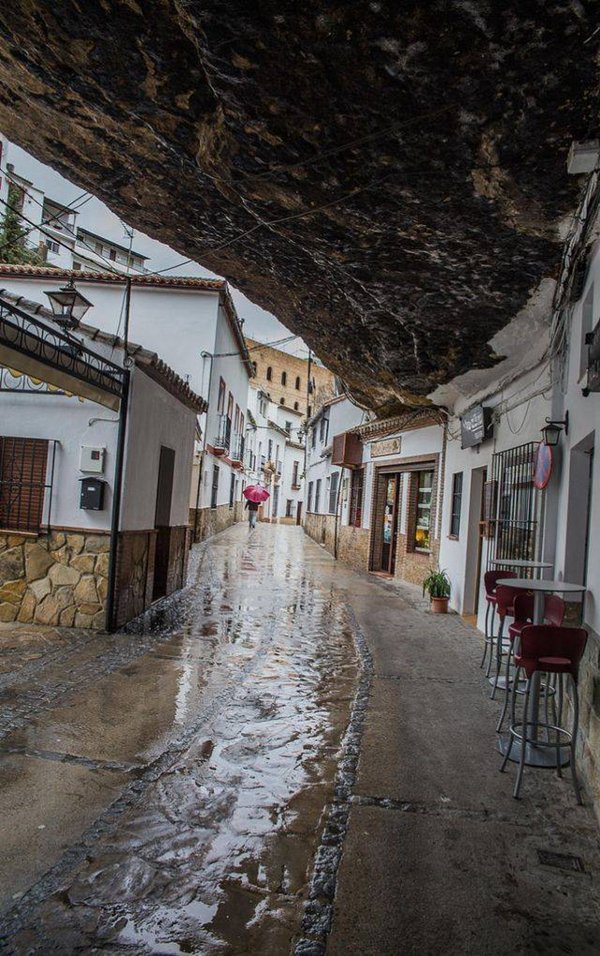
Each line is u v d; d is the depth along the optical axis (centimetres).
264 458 4341
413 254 506
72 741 396
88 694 486
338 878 272
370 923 244
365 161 390
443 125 346
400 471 1333
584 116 322
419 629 814
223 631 733
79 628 680
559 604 450
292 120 366
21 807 313
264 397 4466
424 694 541
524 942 237
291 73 329
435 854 294
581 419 434
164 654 612
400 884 270
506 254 479
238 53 322
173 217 567
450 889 268
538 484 548
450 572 991
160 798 332
